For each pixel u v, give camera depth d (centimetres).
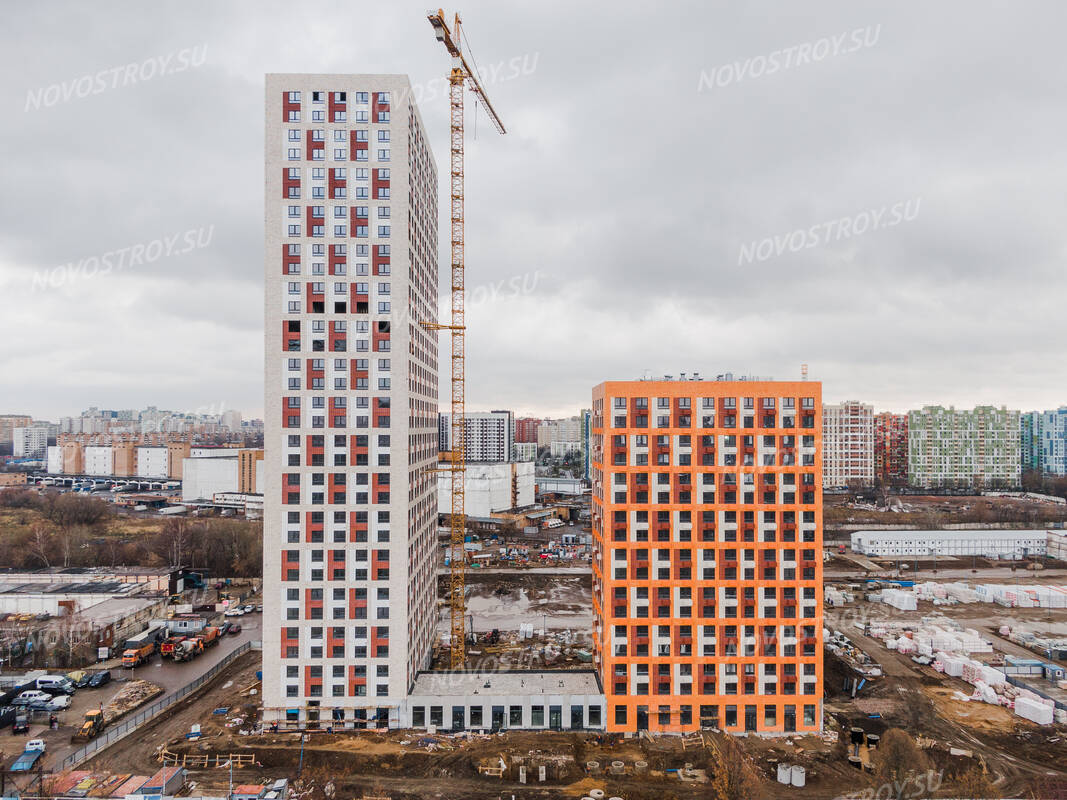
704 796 8881
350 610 10675
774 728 10600
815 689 10600
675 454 10650
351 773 9356
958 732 10806
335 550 10700
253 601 18500
